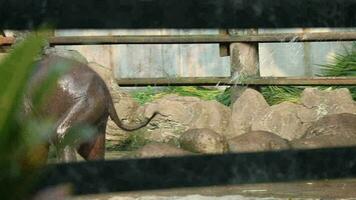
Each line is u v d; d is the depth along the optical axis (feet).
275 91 59.47
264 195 32.30
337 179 35.60
